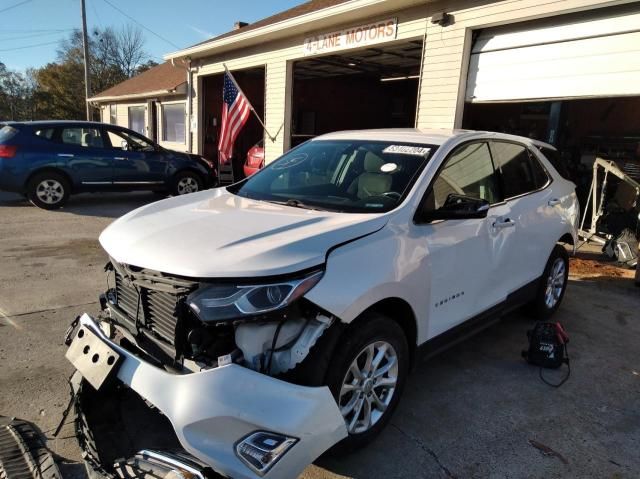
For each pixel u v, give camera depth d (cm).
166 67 2362
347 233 266
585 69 684
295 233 263
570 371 396
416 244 297
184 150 1797
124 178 1059
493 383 372
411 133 386
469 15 783
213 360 235
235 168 1493
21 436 272
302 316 241
